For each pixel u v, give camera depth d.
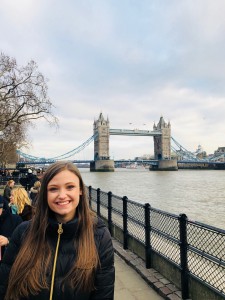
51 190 2.09
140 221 6.77
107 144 191.00
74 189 2.10
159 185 68.75
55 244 2.03
